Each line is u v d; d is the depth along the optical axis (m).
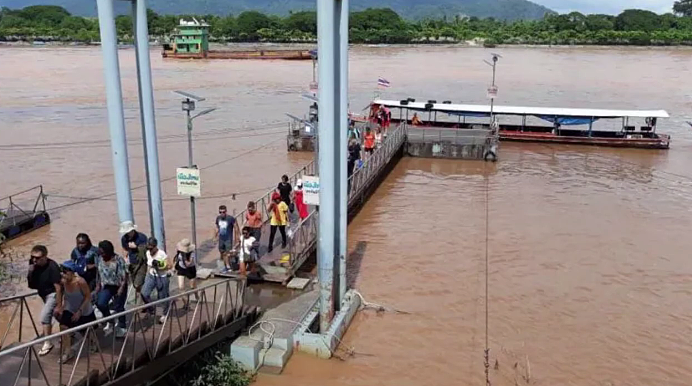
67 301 9.73
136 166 31.09
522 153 35.94
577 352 14.03
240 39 150.50
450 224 22.72
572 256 19.72
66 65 86.25
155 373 10.41
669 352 14.12
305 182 14.52
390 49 125.19
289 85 65.31
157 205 15.07
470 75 76.25
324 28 12.49
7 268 18.20
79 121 43.53
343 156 14.20
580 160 34.16
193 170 15.77
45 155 33.22
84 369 9.44
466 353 13.88
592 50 125.19
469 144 33.50
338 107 13.91
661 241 21.22
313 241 17.64
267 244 17.19
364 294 16.77
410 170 31.52
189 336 11.07
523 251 20.06
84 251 10.71
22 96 55.44
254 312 13.54
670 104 53.81
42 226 22.22
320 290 13.88
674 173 31.36
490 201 25.86
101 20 12.97
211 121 44.19
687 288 17.45
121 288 10.68
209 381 11.70
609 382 12.91
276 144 36.59
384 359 13.48
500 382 12.78
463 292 17.02
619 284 17.67
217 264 16.55
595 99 56.44
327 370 12.84
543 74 77.81
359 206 24.86
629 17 142.75
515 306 16.23
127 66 81.94
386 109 38.88
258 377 12.41
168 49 109.44
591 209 24.92
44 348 9.82
